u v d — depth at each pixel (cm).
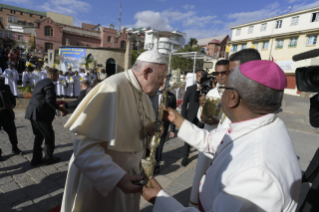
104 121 118
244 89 89
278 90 86
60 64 1855
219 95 222
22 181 297
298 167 85
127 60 1802
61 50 1844
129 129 131
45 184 294
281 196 73
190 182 317
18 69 1716
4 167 333
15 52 1717
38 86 313
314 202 157
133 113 135
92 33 3984
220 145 106
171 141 527
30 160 362
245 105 92
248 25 2928
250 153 80
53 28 3553
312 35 2248
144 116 149
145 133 145
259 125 90
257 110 91
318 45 2208
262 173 72
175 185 306
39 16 6619
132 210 150
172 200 91
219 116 215
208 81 272
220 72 217
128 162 138
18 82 1388
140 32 4956
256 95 87
